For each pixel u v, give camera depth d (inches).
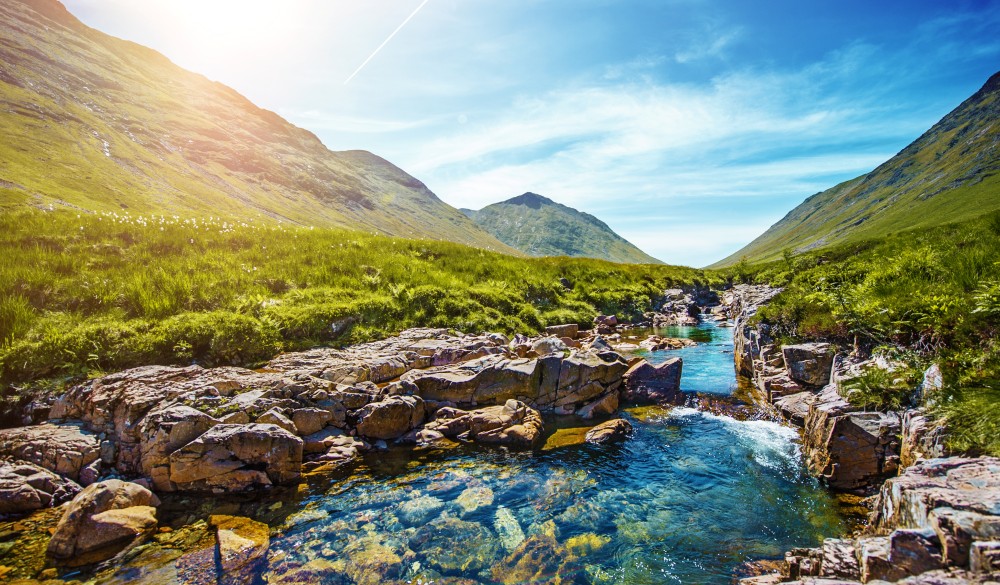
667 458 410.3
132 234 881.5
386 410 457.4
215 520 315.9
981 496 185.5
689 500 340.2
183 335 571.2
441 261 1149.7
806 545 283.6
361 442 438.6
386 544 290.7
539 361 552.7
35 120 5585.6
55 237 799.1
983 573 150.5
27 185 3831.2
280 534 301.0
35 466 349.1
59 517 313.1
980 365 299.6
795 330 557.6
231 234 1002.1
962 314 355.3
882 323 428.1
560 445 443.5
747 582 233.6
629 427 481.1
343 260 952.3
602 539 296.0
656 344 887.7
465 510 330.0
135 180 5339.6
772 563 267.0
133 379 455.8
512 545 290.0
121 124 7066.9
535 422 475.8
